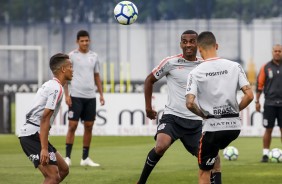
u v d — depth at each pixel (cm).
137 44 10062
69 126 3238
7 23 10144
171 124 2366
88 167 3181
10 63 10138
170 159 3531
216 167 2231
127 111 4947
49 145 2105
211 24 10062
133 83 9694
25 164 3316
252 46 10325
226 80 2033
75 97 3219
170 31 10088
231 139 2067
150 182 2684
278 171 2969
